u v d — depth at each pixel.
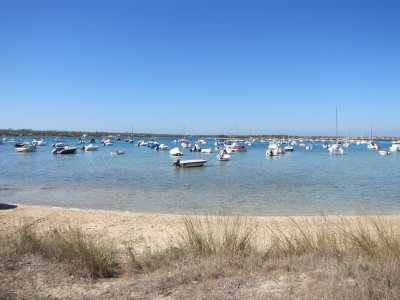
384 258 6.52
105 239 11.69
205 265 6.64
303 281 5.70
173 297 5.32
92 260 7.18
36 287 6.02
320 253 7.29
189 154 76.38
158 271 6.91
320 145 140.75
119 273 7.25
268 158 66.25
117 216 16.31
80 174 37.34
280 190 26.19
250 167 46.91
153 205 20.27
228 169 44.00
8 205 18.75
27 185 28.80
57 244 8.13
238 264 6.72
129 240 11.67
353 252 7.21
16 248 8.10
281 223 14.30
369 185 28.83
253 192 25.23
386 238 7.33
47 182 30.72
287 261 6.80
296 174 37.78
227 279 5.97
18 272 6.74
